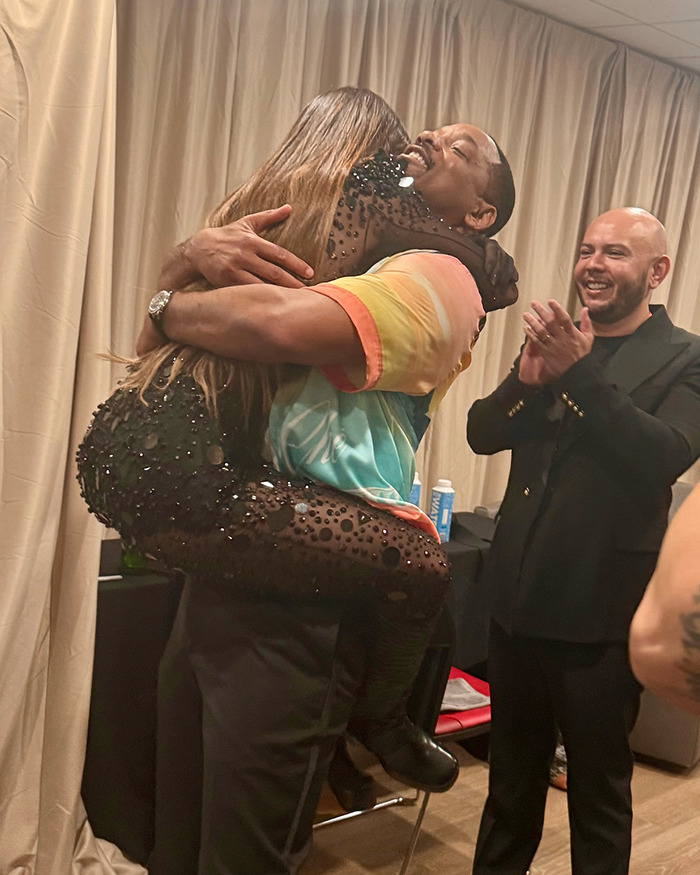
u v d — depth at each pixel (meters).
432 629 1.07
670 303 3.51
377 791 2.34
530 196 3.04
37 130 1.66
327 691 1.01
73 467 1.80
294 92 2.46
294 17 2.42
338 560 0.95
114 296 2.21
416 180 1.07
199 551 0.94
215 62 2.30
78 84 1.67
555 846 2.26
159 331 1.00
